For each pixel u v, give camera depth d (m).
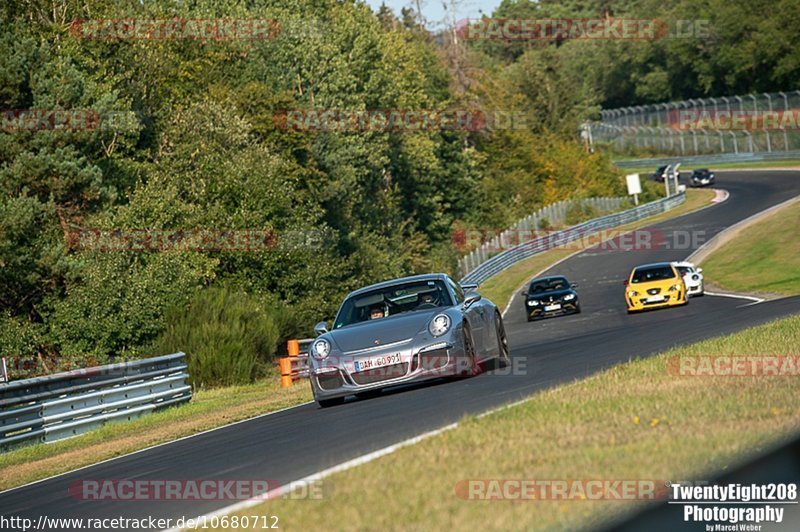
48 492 32.94
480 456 23.38
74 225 120.62
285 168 142.25
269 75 185.38
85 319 102.94
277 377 98.94
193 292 106.88
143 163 142.75
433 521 18.08
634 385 33.53
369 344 42.97
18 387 53.91
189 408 65.19
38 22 144.25
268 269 128.38
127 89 153.00
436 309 45.16
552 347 69.44
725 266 149.88
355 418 36.72
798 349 39.66
